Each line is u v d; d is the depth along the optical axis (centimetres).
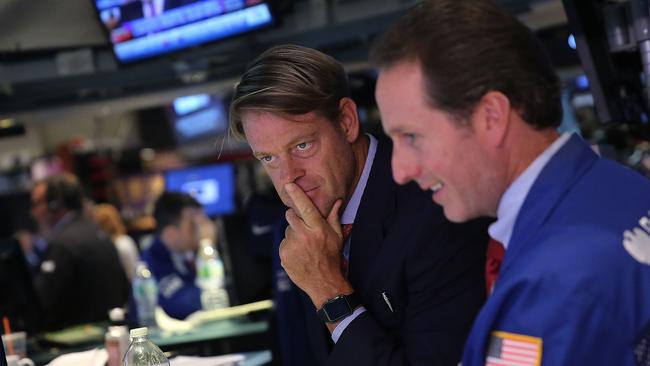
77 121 834
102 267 469
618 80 219
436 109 120
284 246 177
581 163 125
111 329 252
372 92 400
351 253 184
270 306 359
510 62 119
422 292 170
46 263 461
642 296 116
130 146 850
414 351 169
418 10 125
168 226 409
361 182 185
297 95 169
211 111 732
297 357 303
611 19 213
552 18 357
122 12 345
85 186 807
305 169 175
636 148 344
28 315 364
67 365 252
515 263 120
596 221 119
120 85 388
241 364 279
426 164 125
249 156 738
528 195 122
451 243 167
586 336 113
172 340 328
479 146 121
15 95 404
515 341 116
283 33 348
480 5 122
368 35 342
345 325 172
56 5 373
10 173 769
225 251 368
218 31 333
